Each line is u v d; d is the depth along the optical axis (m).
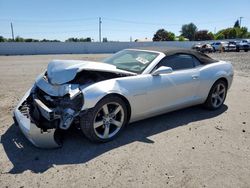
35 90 3.86
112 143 3.65
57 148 3.46
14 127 4.16
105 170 2.97
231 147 3.65
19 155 3.26
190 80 4.56
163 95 4.18
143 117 4.09
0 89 7.12
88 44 33.72
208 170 3.03
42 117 3.32
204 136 4.00
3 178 2.77
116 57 4.80
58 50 32.19
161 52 4.45
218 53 29.45
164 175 2.90
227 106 5.69
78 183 2.71
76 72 3.50
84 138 3.76
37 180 2.75
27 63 15.89
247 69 12.82
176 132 4.12
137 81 3.82
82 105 3.28
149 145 3.62
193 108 5.44
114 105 3.66
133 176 2.87
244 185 2.75
